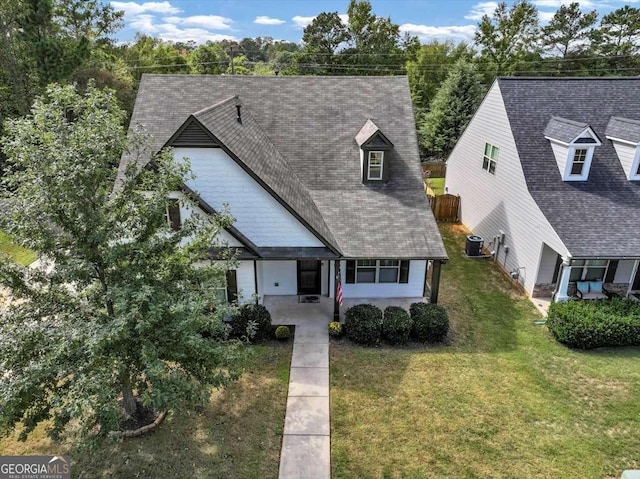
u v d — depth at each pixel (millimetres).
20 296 8633
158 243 9016
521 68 54094
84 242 8281
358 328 13961
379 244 15141
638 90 19766
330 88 19469
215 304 9742
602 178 17625
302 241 14805
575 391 12133
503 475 9586
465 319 15906
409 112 18859
